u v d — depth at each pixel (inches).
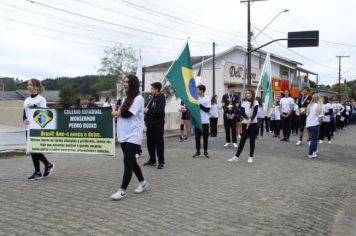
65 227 221.8
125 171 285.0
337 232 241.9
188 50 449.4
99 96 1685.5
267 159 495.5
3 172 382.0
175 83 444.8
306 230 238.2
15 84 3725.4
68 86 2117.4
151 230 221.9
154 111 408.8
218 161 467.8
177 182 346.9
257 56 1973.4
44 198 281.7
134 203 274.5
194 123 473.7
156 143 412.8
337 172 434.0
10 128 1106.1
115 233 214.8
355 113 1508.4
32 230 215.9
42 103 344.8
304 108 657.6
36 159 344.8
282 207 281.4
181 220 241.4
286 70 2346.2
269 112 753.6
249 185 343.9
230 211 264.8
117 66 1565.0
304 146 647.8
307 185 357.7
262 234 225.0
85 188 314.2
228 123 612.4
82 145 336.8
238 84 1590.8
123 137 285.0
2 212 247.1
